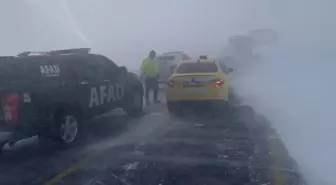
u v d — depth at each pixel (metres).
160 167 5.97
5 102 6.16
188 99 9.64
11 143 6.46
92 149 7.08
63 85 7.27
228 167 5.90
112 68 8.92
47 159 6.53
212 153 6.64
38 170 5.96
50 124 6.79
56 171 5.90
